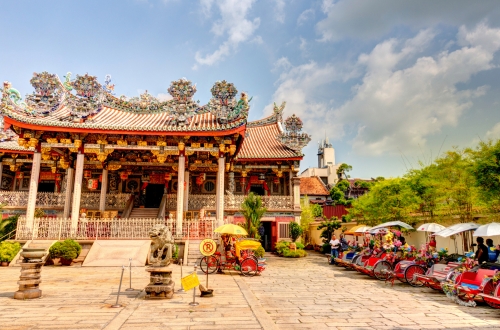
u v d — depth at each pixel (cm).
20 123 2006
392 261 1490
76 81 2152
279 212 2994
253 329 722
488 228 1058
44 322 755
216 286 1254
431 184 1714
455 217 1681
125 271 1570
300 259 2527
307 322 801
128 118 2381
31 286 1014
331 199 4541
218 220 2144
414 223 2028
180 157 2211
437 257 1378
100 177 2938
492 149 1209
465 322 812
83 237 1959
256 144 3369
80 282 1280
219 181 2223
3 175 2847
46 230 1970
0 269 1631
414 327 769
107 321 765
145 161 2705
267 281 1436
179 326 738
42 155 2339
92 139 2181
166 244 1045
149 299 998
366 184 5100
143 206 2920
